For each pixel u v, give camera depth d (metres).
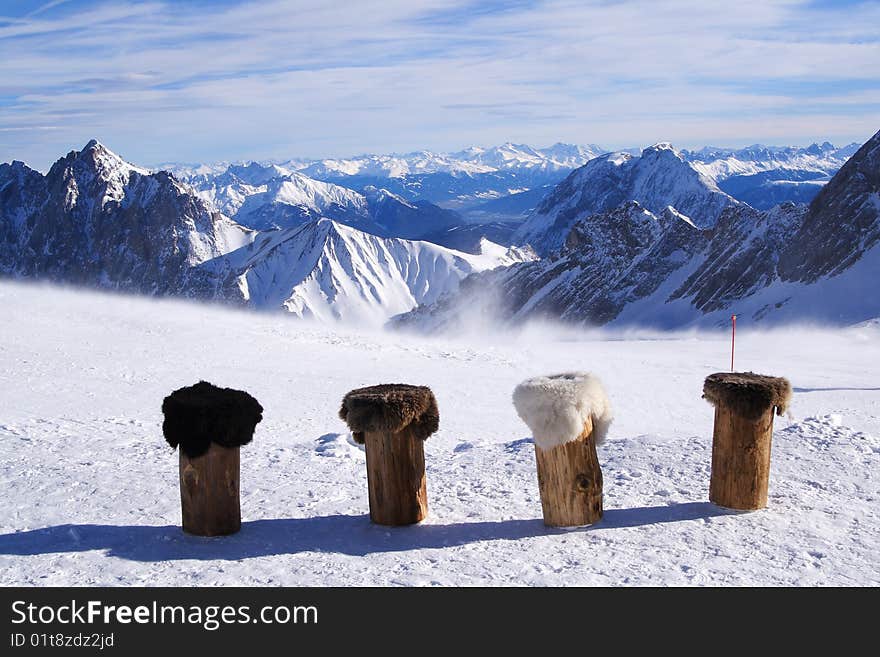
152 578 6.40
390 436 7.61
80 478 9.74
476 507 8.30
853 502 7.95
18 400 19.06
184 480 7.45
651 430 18.16
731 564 6.41
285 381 25.03
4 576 6.47
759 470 7.70
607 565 6.45
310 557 6.82
